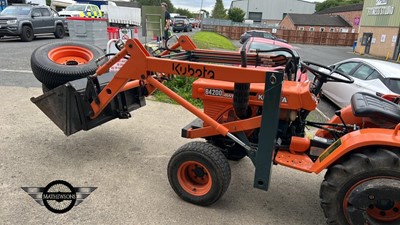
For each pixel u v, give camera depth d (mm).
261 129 2705
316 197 3469
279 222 2996
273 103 2590
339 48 36438
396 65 6691
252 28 42875
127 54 3297
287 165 2916
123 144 4504
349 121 3400
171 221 2900
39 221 2801
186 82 7047
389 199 2406
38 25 16031
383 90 5848
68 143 4422
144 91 4371
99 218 2885
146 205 3117
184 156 3049
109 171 3727
